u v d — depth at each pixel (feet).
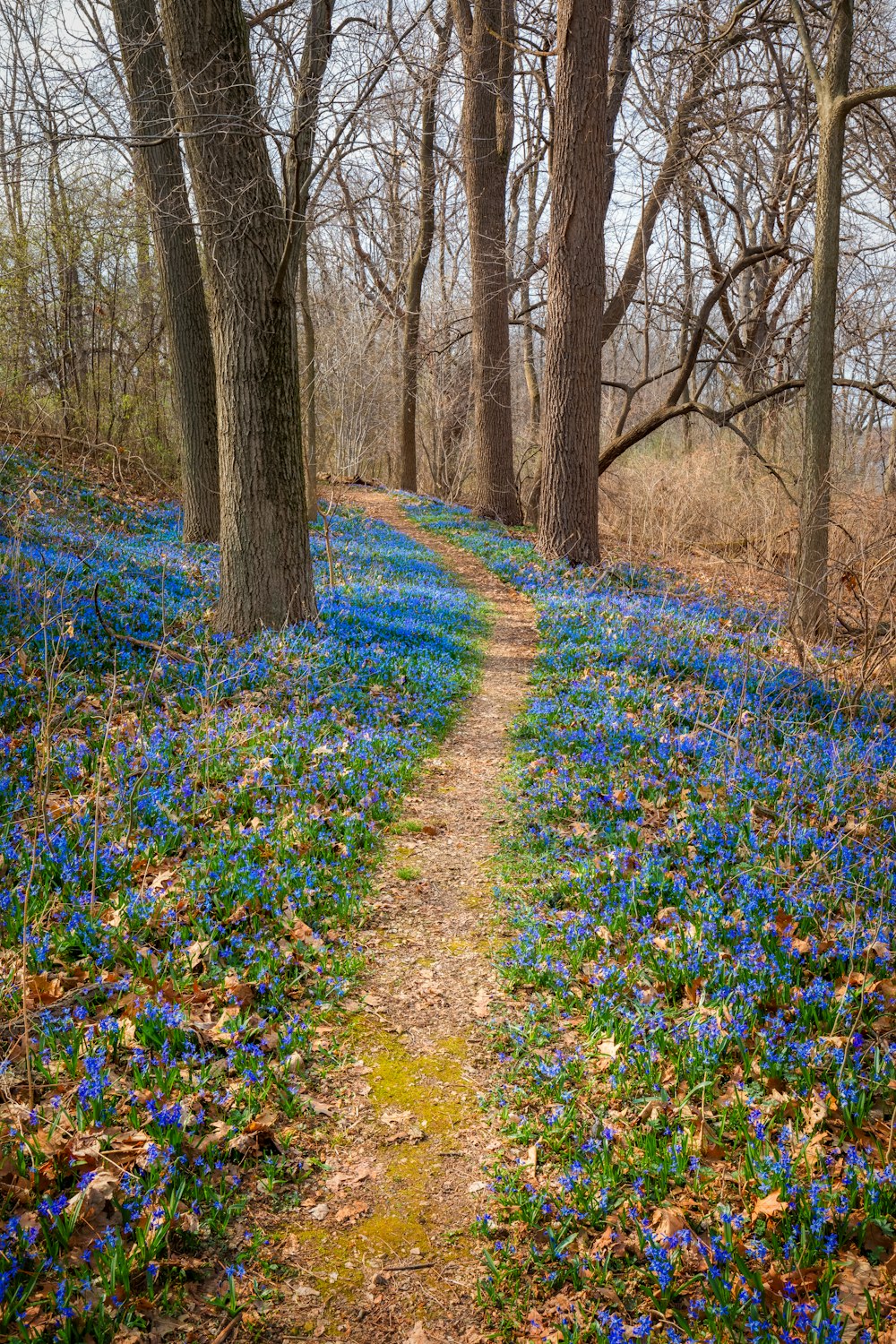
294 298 33.99
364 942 19.07
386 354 129.39
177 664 30.86
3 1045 13.75
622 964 17.46
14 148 32.83
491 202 80.12
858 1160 12.23
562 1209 12.19
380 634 39.40
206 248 32.45
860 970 16.80
